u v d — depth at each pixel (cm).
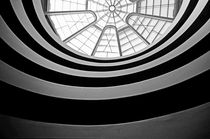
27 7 876
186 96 714
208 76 675
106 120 760
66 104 757
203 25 804
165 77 777
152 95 757
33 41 866
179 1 1212
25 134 562
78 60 1036
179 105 718
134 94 779
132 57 1081
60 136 606
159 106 743
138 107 762
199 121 582
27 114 689
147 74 900
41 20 967
